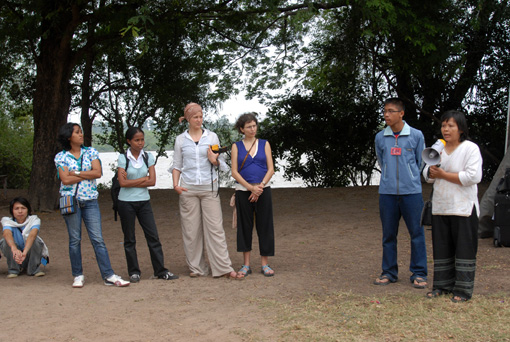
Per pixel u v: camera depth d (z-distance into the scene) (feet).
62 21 40.01
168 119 68.59
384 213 17.38
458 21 45.03
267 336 12.53
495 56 53.11
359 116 58.34
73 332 13.08
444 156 15.37
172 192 50.62
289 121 61.05
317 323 13.34
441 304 14.49
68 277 19.60
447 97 56.03
